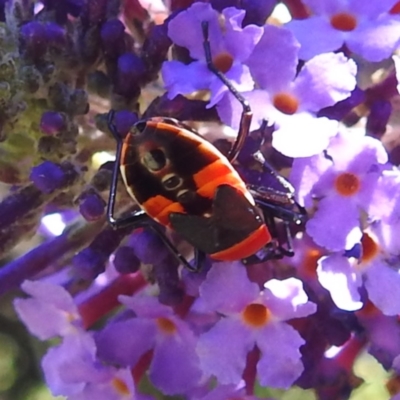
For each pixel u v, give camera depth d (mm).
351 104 96
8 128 95
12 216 96
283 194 93
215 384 98
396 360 95
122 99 98
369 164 92
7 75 94
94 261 96
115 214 99
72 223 102
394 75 97
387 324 96
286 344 93
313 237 92
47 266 100
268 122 91
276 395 126
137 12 102
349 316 97
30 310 99
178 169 88
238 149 91
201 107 95
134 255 96
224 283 93
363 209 92
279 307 93
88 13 99
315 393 103
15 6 99
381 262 94
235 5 96
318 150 89
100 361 97
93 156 100
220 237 90
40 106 96
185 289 96
